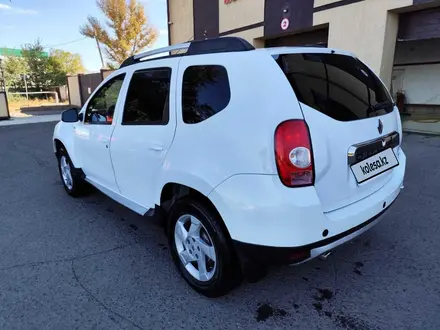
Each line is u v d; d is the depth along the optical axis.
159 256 2.87
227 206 1.92
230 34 11.48
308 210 1.78
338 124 1.97
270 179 1.77
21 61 24.50
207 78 2.12
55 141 4.43
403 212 3.60
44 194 4.54
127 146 2.79
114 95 3.11
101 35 29.62
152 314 2.14
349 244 2.97
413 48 13.12
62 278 2.54
